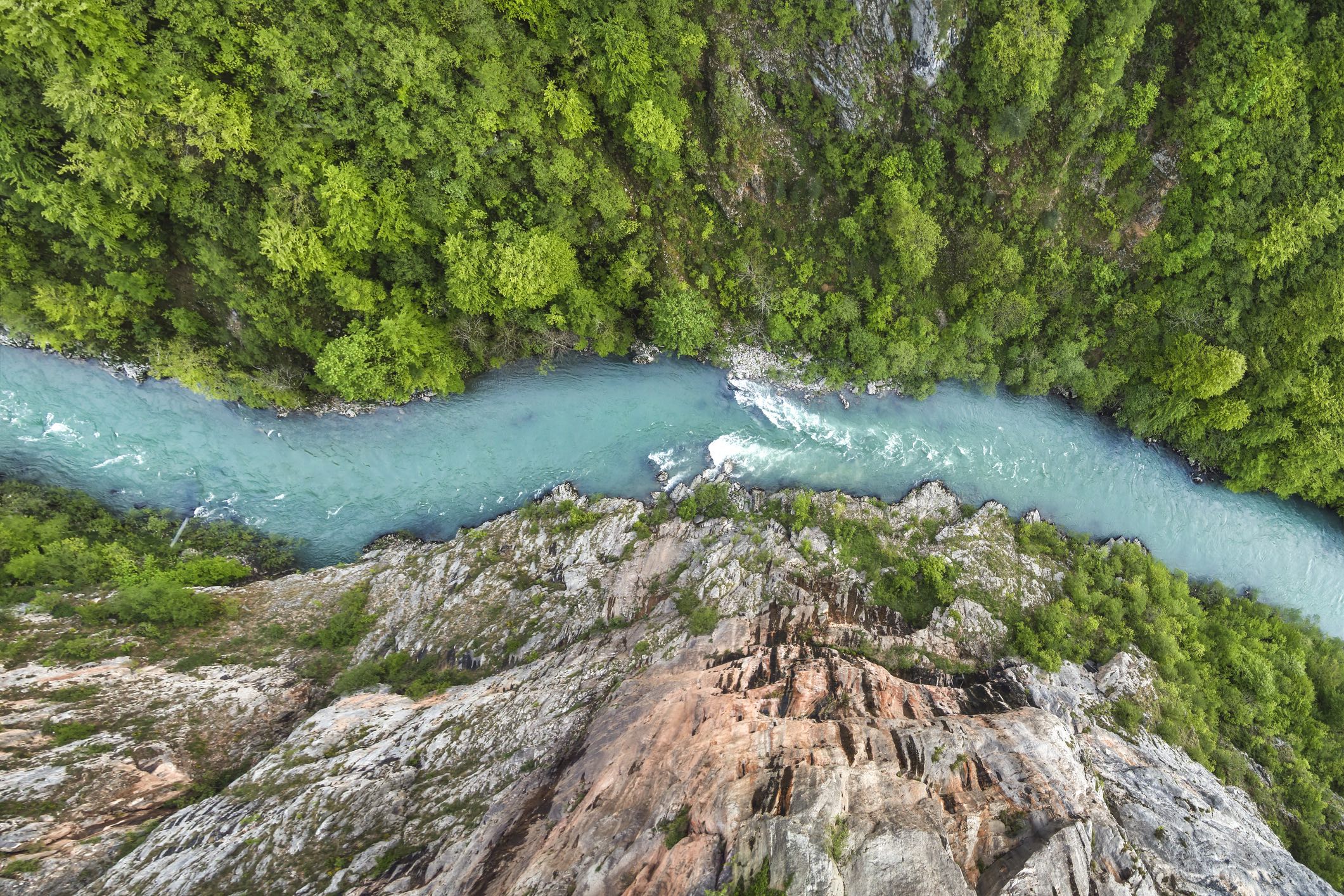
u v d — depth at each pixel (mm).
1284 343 34688
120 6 24641
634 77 31422
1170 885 20516
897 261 37500
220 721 28266
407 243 33000
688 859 18062
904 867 17125
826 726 23500
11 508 34125
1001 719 26125
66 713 26172
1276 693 34125
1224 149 33125
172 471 37594
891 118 34875
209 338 35375
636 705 26203
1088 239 37219
